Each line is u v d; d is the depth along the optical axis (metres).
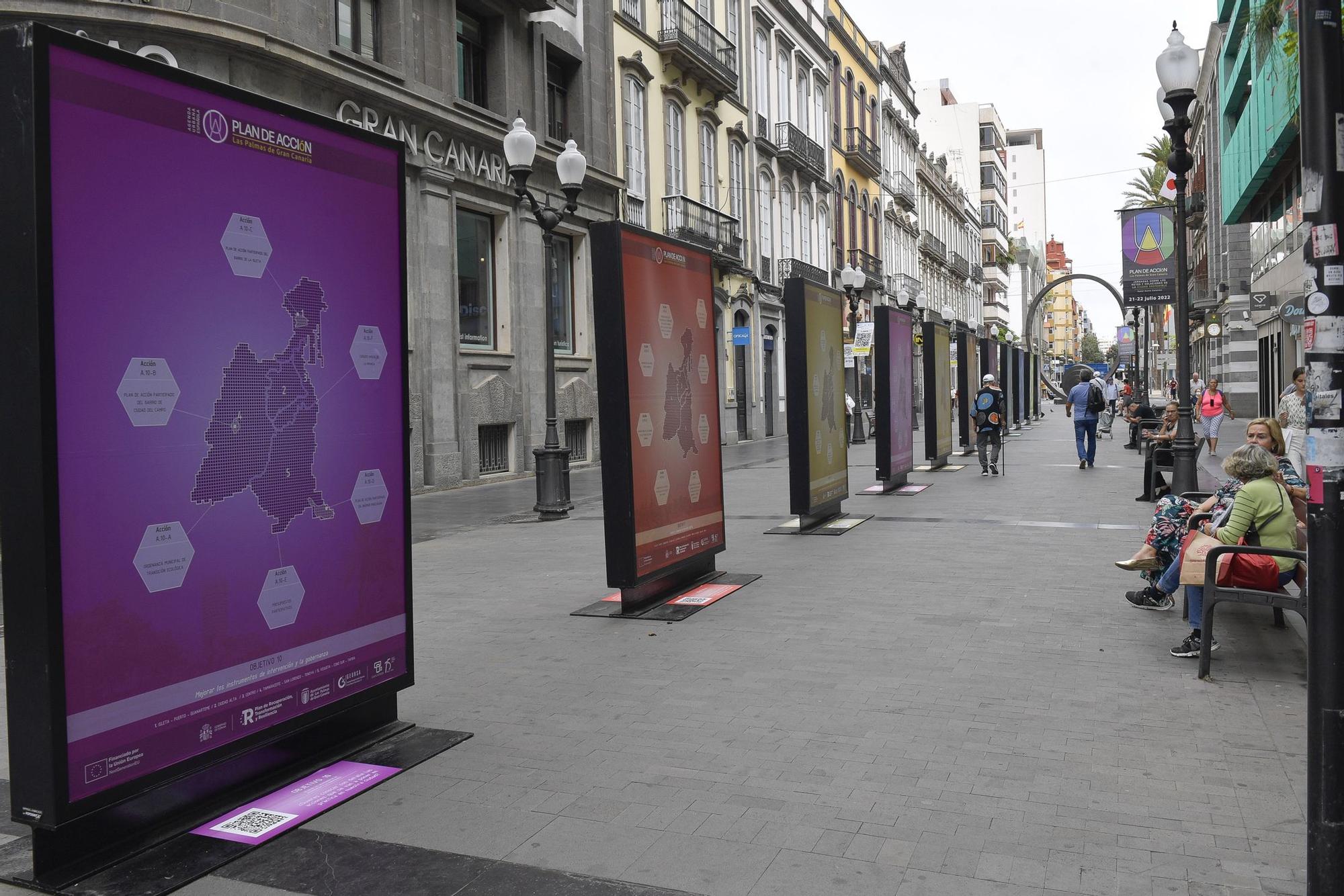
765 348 36.00
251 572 4.17
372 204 4.80
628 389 7.54
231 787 4.18
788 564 9.73
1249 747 4.61
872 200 51.94
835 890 3.34
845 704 5.32
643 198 26.91
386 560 4.96
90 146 3.45
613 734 4.95
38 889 3.46
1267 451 6.03
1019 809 3.95
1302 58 2.92
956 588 8.30
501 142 19.70
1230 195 34.56
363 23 16.80
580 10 23.03
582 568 9.82
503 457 20.39
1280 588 5.93
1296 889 3.30
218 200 3.96
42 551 3.34
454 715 5.32
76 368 3.42
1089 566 9.20
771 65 37.22
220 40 13.61
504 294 20.28
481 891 3.39
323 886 3.45
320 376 4.52
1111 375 46.22
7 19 12.29
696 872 3.49
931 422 20.56
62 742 3.40
